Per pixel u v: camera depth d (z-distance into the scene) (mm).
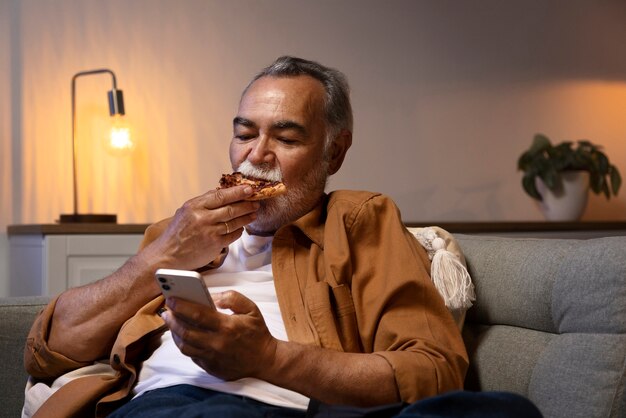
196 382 1382
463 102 3746
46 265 2631
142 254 1557
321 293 1478
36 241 2730
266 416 1269
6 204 3082
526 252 1594
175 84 3271
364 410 1191
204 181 3305
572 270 1435
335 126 1679
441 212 3699
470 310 1655
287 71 1646
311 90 1631
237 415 1160
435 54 3695
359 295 1493
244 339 1262
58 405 1474
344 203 1589
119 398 1464
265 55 3408
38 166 3105
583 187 3592
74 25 3145
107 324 1550
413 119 3654
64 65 3131
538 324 1515
